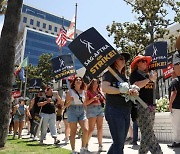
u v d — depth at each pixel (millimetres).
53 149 6473
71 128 5535
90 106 5992
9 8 7293
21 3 7477
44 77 42219
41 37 90500
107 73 3268
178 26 25156
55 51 92562
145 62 4109
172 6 19906
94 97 5848
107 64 2943
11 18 7219
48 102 8039
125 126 3232
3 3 14367
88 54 2990
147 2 19984
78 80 5609
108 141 8453
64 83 8930
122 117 3186
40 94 8680
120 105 3184
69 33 21828
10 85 7004
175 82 5852
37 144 7832
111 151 3252
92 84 5914
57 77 8625
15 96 15281
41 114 8016
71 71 8594
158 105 9000
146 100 3998
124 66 3488
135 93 3094
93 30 3049
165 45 6547
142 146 3924
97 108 6012
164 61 6461
